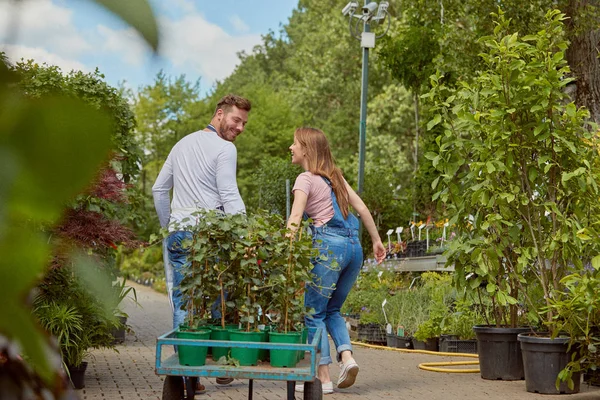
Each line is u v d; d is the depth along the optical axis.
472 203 6.16
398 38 17.22
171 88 36.47
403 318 9.33
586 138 6.21
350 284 5.59
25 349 0.29
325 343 5.46
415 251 12.62
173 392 4.10
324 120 39.56
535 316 6.09
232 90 54.75
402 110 32.03
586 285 5.34
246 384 6.17
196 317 4.38
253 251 4.38
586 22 11.88
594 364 5.62
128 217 8.70
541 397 5.70
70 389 0.34
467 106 6.39
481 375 6.61
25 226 0.27
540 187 6.30
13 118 0.26
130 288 5.28
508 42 6.11
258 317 4.36
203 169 5.26
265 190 22.09
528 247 6.27
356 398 5.56
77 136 0.26
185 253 5.09
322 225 5.44
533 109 5.95
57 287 5.03
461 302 6.89
